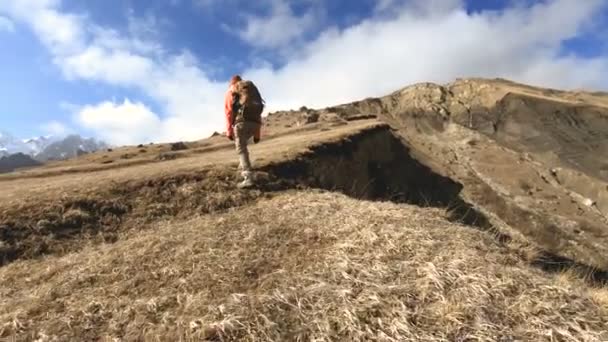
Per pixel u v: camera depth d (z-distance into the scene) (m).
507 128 101.19
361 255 7.11
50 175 32.97
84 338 5.77
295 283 6.45
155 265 7.78
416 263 6.61
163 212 12.05
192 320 5.71
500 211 59.00
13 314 6.49
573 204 65.75
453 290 5.82
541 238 53.91
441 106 112.81
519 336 4.96
